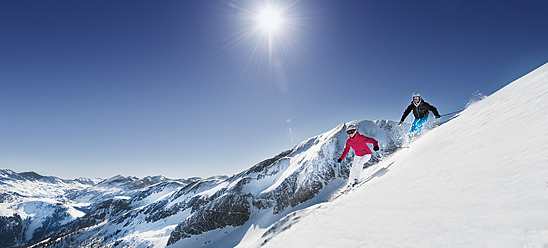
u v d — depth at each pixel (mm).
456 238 2076
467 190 2766
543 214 1754
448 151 4527
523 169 2436
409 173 4703
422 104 9859
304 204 53969
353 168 8281
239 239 55094
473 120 5758
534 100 4172
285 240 5164
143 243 76438
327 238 3820
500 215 2033
